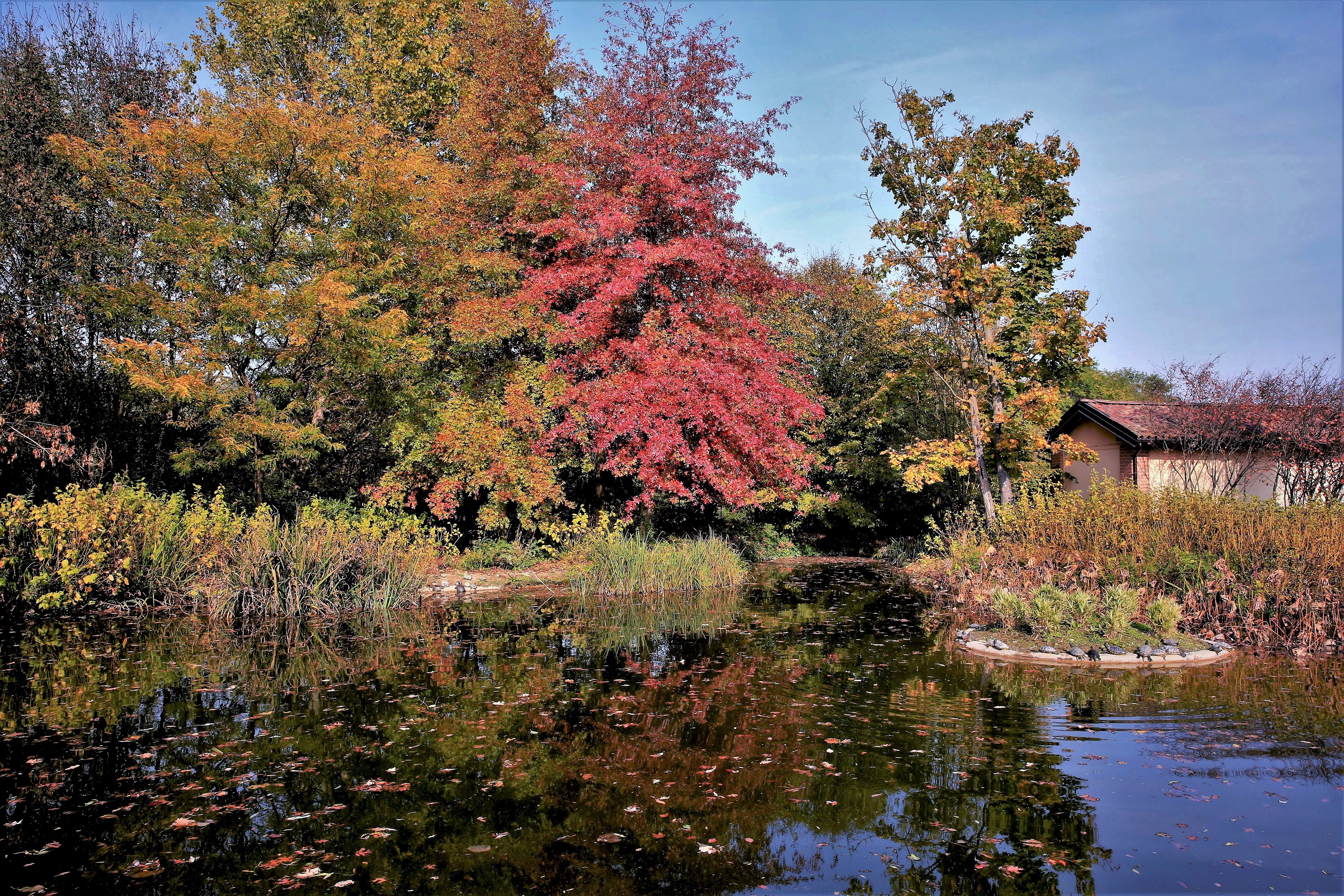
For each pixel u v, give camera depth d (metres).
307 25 20.70
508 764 5.50
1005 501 18.05
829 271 26.91
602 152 16.09
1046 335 17.03
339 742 5.93
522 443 16.08
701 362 14.20
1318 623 9.34
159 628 10.72
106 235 15.33
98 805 4.77
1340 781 5.15
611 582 14.83
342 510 16.52
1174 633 9.78
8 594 11.60
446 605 12.99
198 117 13.78
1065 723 6.42
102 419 15.93
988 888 3.79
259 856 4.10
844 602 13.98
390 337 13.62
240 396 13.78
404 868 3.99
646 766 5.44
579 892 3.74
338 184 13.78
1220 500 11.92
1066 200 17.67
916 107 17.72
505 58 17.62
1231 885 3.79
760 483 16.52
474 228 16.62
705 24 16.38
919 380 19.61
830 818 4.60
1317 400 16.75
